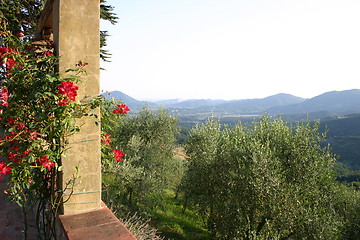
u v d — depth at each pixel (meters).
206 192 9.23
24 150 2.07
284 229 6.79
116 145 10.40
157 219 10.07
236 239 7.41
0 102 2.22
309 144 7.90
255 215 7.45
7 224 2.86
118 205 6.00
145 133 12.77
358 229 8.56
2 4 7.69
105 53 9.31
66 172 2.23
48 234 2.45
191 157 11.02
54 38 2.37
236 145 8.55
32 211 3.27
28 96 2.06
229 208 7.96
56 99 1.99
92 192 2.34
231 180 7.95
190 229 10.05
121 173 7.82
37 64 2.19
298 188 7.07
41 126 2.12
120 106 2.83
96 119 2.32
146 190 9.05
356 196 9.16
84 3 2.26
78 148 2.26
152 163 10.56
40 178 2.46
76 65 2.14
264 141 8.58
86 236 1.85
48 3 2.54
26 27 8.84
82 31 2.26
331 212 7.19
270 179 6.86
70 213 2.25
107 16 9.01
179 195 14.84
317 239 6.36
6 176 4.18
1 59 2.23
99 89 2.33
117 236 1.88
